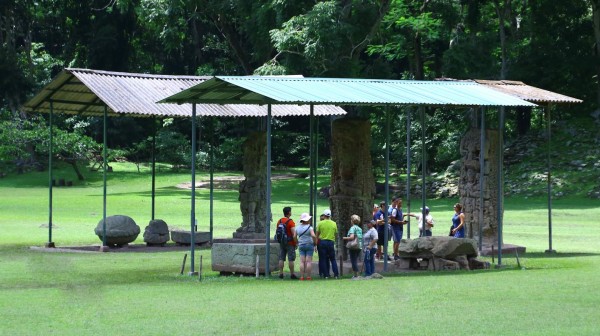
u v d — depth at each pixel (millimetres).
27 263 26781
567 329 15523
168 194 63312
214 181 73312
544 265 26203
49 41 99000
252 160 33219
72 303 18797
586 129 66562
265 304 18484
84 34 92062
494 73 66312
